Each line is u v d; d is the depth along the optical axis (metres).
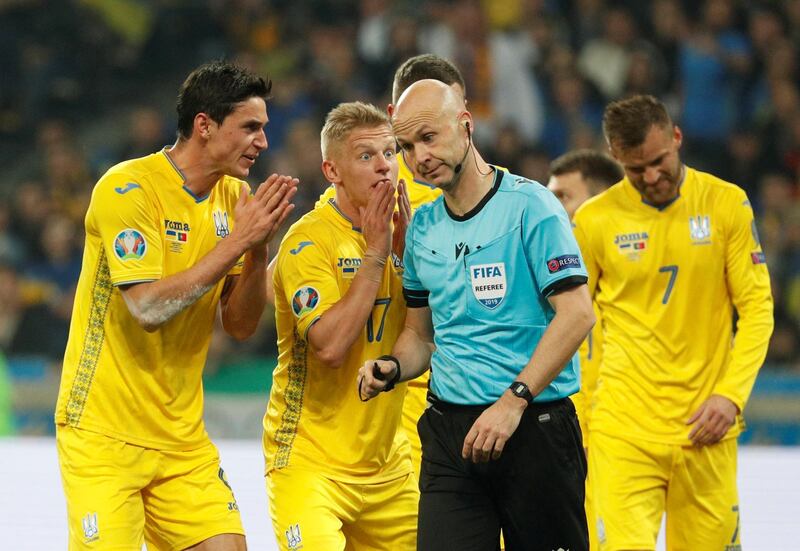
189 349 16.38
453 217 15.01
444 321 15.16
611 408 19.05
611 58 51.59
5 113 57.59
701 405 18.44
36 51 58.28
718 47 51.12
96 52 58.38
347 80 52.00
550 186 21.38
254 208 15.59
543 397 14.75
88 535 15.50
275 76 54.62
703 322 18.67
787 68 50.69
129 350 15.95
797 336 41.91
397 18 52.12
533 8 52.28
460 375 14.91
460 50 50.09
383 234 15.72
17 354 46.22
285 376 16.84
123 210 15.65
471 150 14.84
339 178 16.34
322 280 16.16
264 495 29.69
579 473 15.02
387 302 16.59
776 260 43.44
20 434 40.94
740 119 50.53
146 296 15.38
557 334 14.20
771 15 51.75
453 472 15.05
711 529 18.84
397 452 17.17
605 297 19.27
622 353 19.00
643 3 52.72
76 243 49.66
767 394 36.91
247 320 17.09
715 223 18.58
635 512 18.73
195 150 16.11
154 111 54.34
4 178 55.41
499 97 50.28
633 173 18.44
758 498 28.97
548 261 14.37
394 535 17.17
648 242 18.77
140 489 16.00
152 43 58.28
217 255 15.42
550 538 14.87
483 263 14.74
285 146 50.03
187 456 16.36
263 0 57.44
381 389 15.41
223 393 40.19
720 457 18.78
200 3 58.22
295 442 16.64
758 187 48.72
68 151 54.34
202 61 57.97
